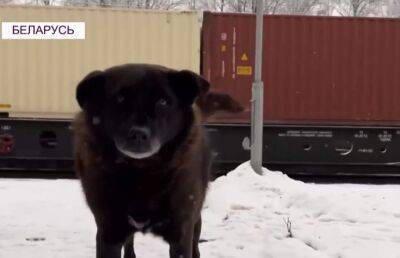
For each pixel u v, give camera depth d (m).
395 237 6.37
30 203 8.51
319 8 32.19
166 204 3.97
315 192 8.91
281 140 14.54
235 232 6.64
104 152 3.78
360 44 14.60
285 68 14.43
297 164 14.65
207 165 4.70
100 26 14.17
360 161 14.73
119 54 14.20
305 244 6.12
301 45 14.45
